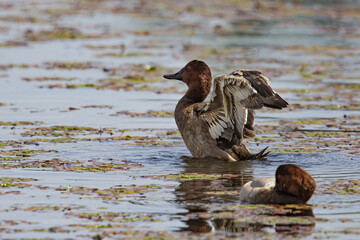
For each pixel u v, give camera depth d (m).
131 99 18.55
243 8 40.44
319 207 9.23
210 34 31.56
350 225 8.47
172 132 14.68
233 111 12.28
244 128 12.95
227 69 22.44
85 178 10.95
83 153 12.80
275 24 34.56
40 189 10.20
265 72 22.16
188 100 13.44
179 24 34.31
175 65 23.36
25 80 20.77
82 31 31.33
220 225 8.51
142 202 9.55
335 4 42.16
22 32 30.73
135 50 26.88
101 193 10.01
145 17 36.56
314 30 32.75
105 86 19.81
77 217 8.83
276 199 9.41
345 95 19.02
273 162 12.26
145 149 13.29
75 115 16.36
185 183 10.71
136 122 15.77
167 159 12.56
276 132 14.83
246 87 11.55
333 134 14.47
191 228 8.40
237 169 11.80
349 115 16.50
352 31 32.50
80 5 41.12
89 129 14.81
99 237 8.05
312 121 15.77
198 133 12.74
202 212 9.03
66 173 11.27
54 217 8.83
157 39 30.09
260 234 8.17
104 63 23.84
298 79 21.31
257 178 10.05
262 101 11.68
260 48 27.56
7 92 19.06
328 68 23.09
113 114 16.56
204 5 41.62
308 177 9.34
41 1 43.16
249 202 9.53
